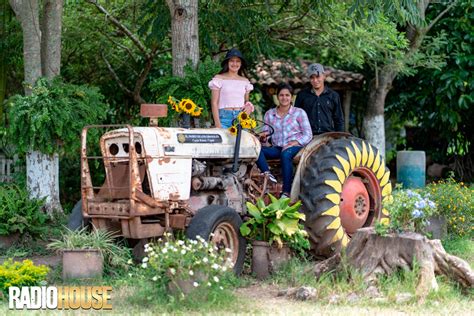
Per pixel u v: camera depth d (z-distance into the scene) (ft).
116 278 21.80
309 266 23.13
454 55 46.26
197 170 22.98
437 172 53.36
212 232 21.83
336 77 52.01
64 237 22.50
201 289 19.19
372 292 20.26
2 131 35.58
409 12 29.73
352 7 28.17
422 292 20.07
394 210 21.56
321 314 18.42
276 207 23.18
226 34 38.17
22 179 37.22
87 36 42.80
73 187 41.47
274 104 53.01
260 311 18.76
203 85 29.58
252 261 23.43
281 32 41.55
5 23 38.04
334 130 28.55
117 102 46.60
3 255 26.78
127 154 22.17
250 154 24.88
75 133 31.27
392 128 60.95
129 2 42.52
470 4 45.65
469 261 26.78
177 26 30.68
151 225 22.03
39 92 30.55
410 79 49.55
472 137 51.72
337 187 24.66
